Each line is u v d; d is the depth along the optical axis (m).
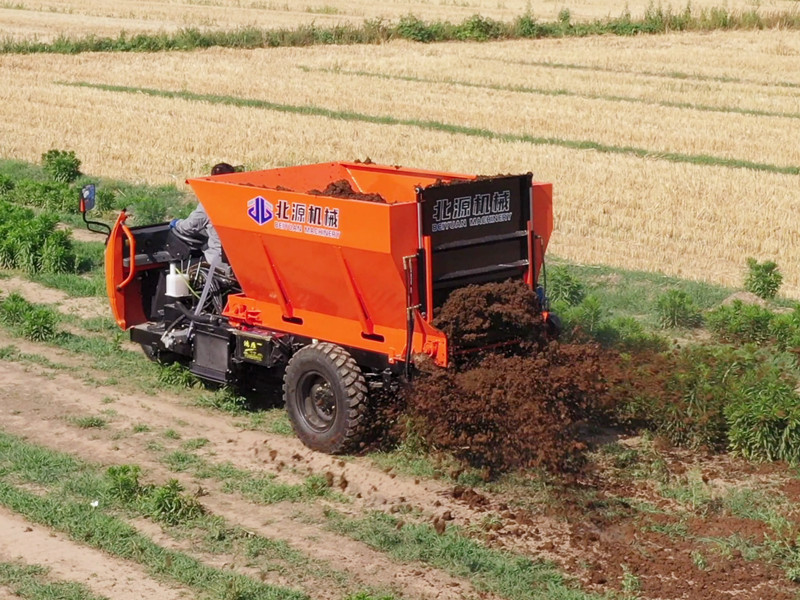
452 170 23.22
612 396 10.30
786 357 12.55
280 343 10.31
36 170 23.19
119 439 10.23
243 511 8.80
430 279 9.23
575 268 16.33
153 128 27.44
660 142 27.06
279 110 30.95
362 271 9.36
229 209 10.31
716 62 43.22
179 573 7.69
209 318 11.10
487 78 38.06
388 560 8.01
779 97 34.84
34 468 9.42
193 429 10.53
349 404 9.56
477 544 8.24
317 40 48.12
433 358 9.27
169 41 45.12
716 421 10.16
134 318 12.25
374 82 36.56
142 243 12.12
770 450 9.84
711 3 66.31
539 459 9.19
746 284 15.34
